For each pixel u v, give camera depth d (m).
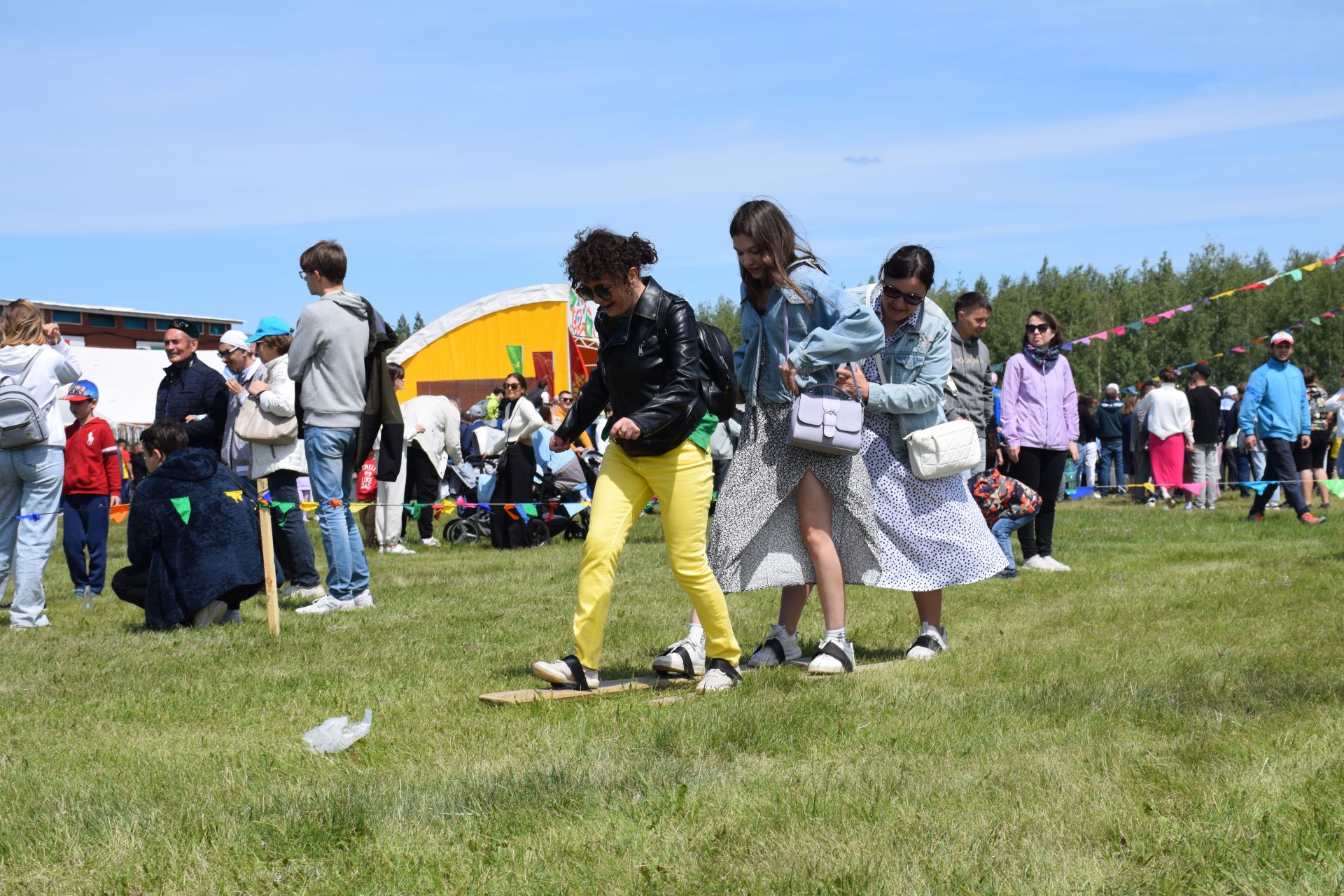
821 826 2.96
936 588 5.22
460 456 13.45
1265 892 2.47
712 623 4.73
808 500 5.02
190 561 7.04
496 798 3.26
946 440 5.17
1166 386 15.73
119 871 2.83
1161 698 4.23
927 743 3.77
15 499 7.65
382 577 9.61
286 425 8.20
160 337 39.59
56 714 4.70
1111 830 2.86
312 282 7.71
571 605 7.73
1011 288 76.56
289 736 4.18
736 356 5.11
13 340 7.62
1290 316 61.75
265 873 2.79
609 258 4.32
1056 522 13.66
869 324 4.79
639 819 3.06
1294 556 9.22
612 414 4.71
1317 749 3.46
